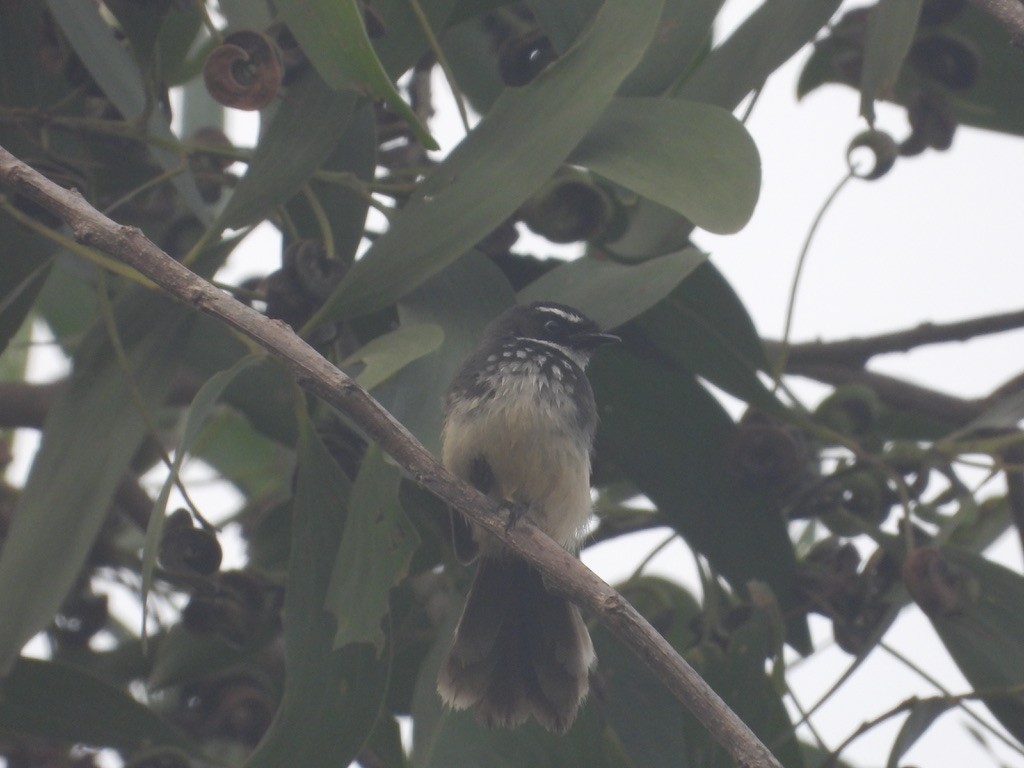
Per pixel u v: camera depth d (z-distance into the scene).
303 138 9.03
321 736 8.58
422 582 11.53
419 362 8.97
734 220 7.74
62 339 13.27
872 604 10.23
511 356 9.68
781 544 10.36
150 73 9.47
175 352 9.62
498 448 9.38
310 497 8.82
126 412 9.41
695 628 10.44
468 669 8.88
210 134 12.33
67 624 11.60
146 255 7.31
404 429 7.66
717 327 10.48
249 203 8.90
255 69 8.56
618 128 8.47
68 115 10.45
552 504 9.56
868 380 12.80
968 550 10.34
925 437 12.98
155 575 9.51
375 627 8.05
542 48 10.24
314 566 8.80
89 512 9.04
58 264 11.51
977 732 9.42
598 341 10.02
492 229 8.38
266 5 11.25
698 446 10.57
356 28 7.71
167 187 11.51
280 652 11.18
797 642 10.40
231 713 10.55
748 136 8.09
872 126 8.90
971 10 11.73
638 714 9.62
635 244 10.21
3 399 12.25
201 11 8.65
